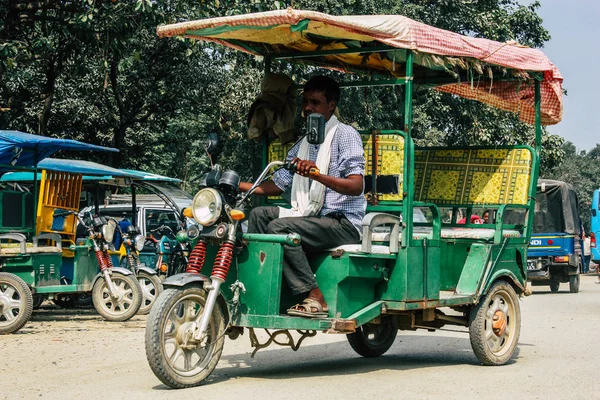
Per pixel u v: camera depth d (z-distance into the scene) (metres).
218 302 5.54
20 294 9.36
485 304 6.65
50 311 12.88
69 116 24.23
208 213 5.41
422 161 7.79
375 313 5.93
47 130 24.89
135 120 25.20
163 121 27.31
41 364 6.77
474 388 5.54
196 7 14.67
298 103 7.17
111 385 5.61
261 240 5.53
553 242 17.55
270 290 5.50
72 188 11.62
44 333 9.33
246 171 27.72
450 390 5.45
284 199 6.82
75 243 11.63
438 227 6.35
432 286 6.23
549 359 7.07
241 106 21.34
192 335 5.35
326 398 5.08
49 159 13.59
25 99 23.56
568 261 17.48
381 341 7.27
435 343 8.36
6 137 10.78
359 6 21.58
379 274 5.96
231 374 6.09
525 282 7.23
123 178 13.76
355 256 5.68
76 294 12.74
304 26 5.58
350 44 6.63
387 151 6.21
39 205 11.09
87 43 16.06
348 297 5.84
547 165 26.27
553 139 25.39
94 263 11.16
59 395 5.25
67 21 15.48
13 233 10.26
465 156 7.55
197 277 5.34
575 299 15.38
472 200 7.46
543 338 8.68
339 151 5.95
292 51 6.94
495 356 6.70
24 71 19.34
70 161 13.91
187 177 35.56
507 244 6.95
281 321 5.47
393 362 6.93
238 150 26.50
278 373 6.16
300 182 5.98
